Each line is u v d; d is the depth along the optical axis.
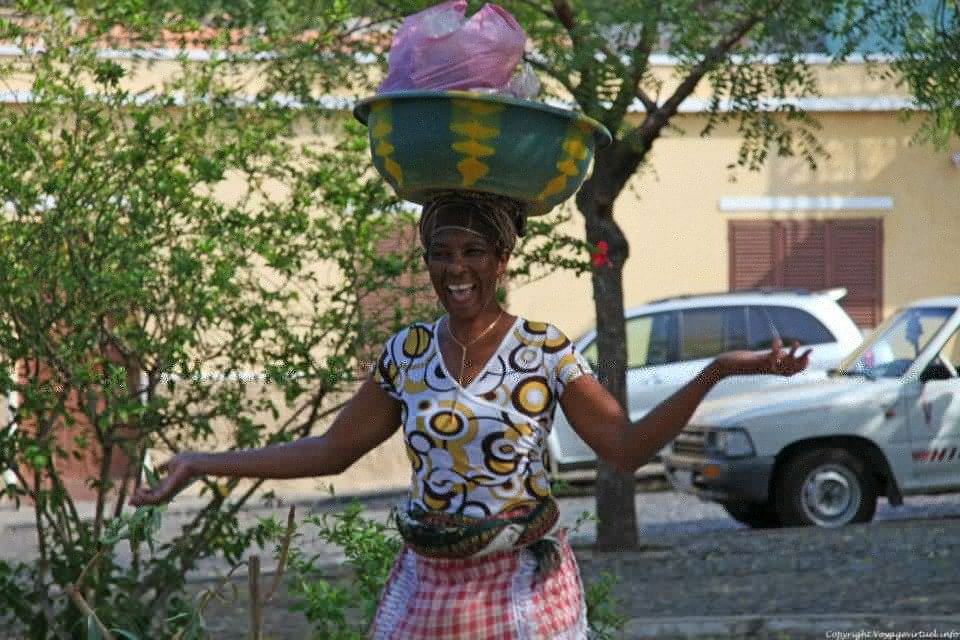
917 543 27.70
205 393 16.31
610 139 9.35
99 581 15.50
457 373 9.09
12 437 15.53
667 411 8.70
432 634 9.05
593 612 15.95
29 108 16.92
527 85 9.50
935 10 24.62
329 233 17.08
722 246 49.34
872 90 49.41
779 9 23.88
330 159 17.59
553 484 16.14
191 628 13.12
